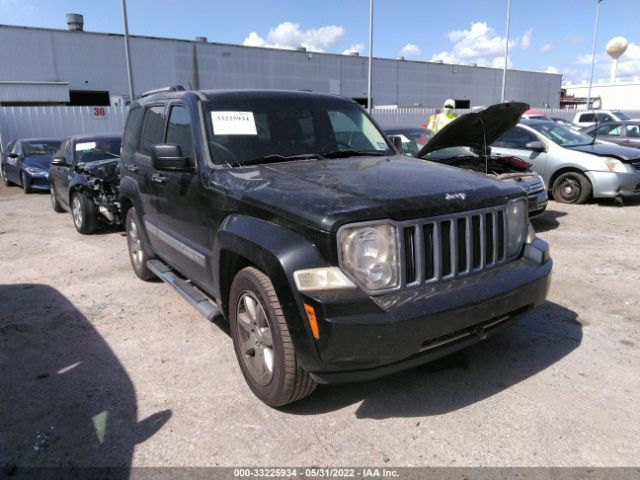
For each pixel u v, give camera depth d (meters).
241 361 3.37
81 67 33.06
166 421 3.06
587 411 3.03
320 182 3.13
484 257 3.01
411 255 2.74
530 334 4.07
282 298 2.70
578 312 4.50
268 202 2.97
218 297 3.59
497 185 3.22
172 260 4.59
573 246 6.76
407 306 2.61
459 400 3.19
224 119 3.96
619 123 15.14
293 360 2.84
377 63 45.50
